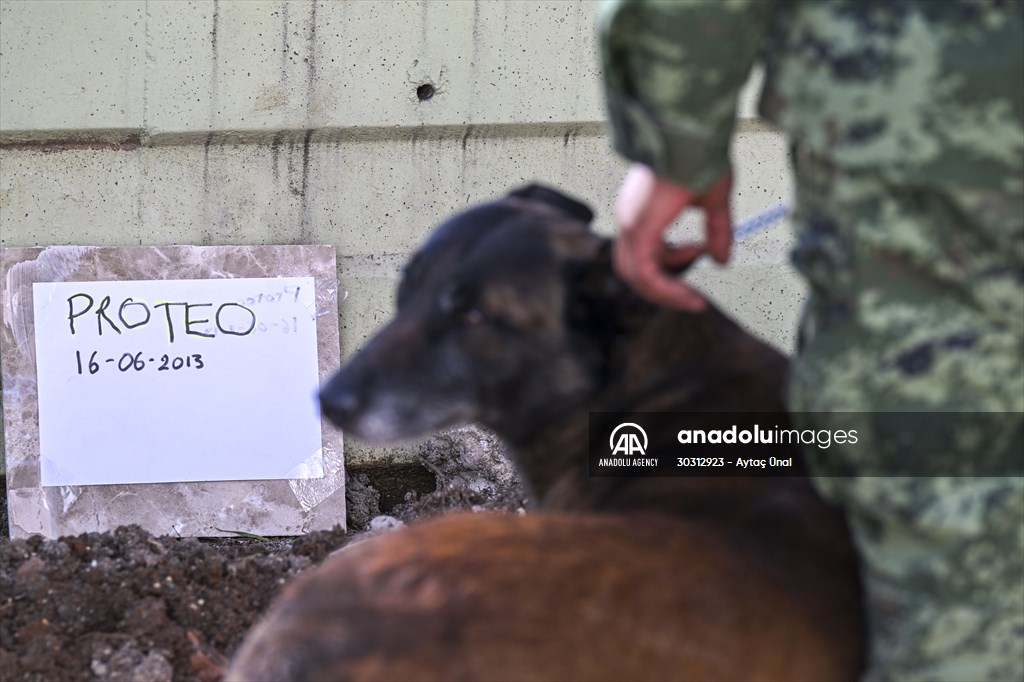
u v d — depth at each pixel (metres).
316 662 1.43
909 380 1.59
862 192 1.63
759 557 1.60
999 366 1.59
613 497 1.94
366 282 4.15
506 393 1.98
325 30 4.00
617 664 1.41
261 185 4.08
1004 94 1.59
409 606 1.44
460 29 4.06
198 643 2.87
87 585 3.00
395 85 4.05
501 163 4.17
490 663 1.39
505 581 1.45
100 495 3.94
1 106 3.89
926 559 1.56
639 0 1.61
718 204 1.86
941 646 1.55
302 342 4.07
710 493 1.81
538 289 1.93
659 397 1.97
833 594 1.62
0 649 2.77
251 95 4.00
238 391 4.03
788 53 1.71
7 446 3.91
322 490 4.02
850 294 1.64
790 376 1.81
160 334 4.01
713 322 2.04
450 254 1.99
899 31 1.61
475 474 4.00
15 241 4.00
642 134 1.69
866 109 1.62
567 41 4.12
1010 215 1.59
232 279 4.04
